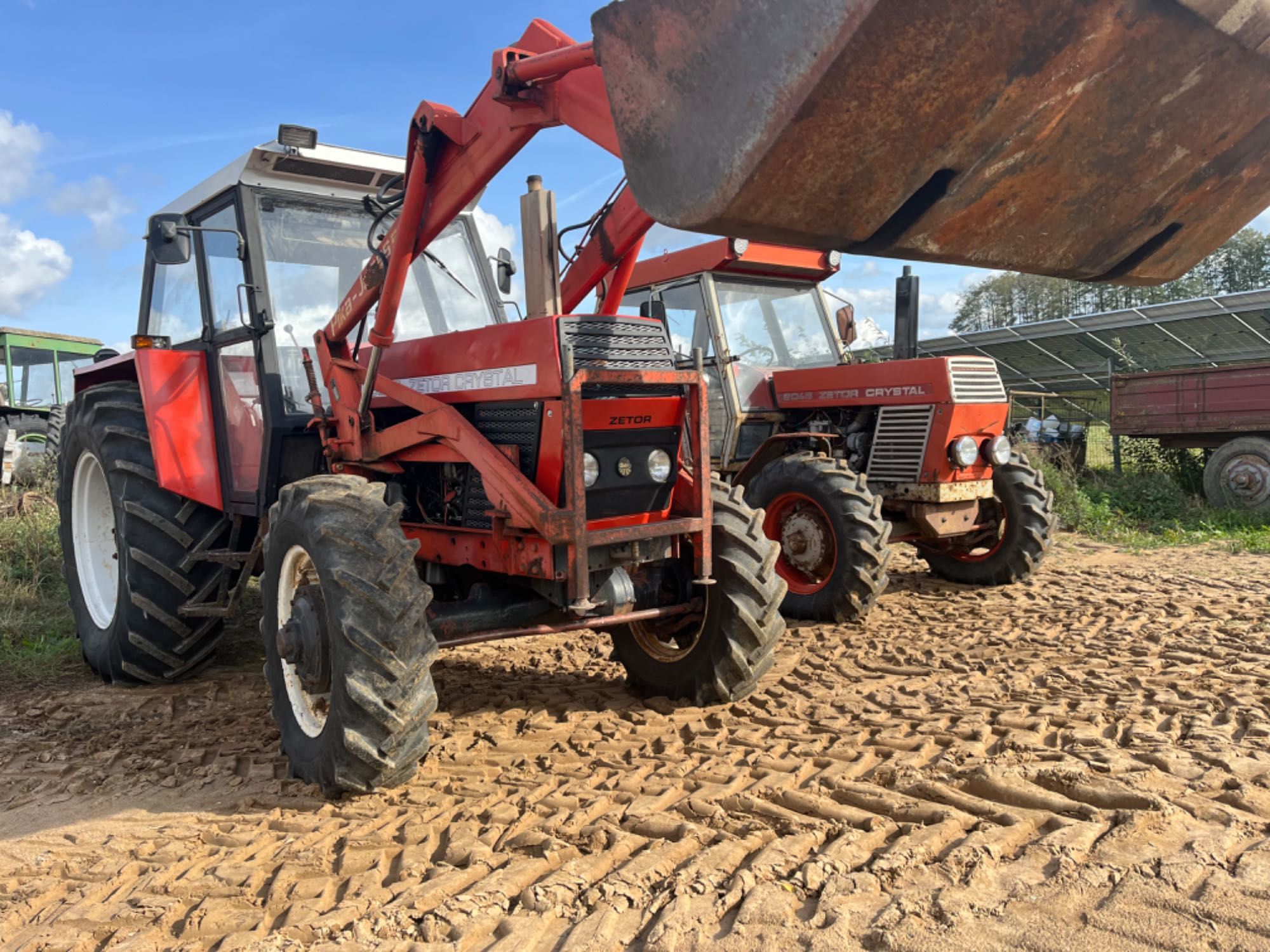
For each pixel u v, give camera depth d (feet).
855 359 24.21
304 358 12.85
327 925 6.80
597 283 12.58
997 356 49.98
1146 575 20.68
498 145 10.11
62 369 43.75
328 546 9.53
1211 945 5.72
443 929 6.67
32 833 9.09
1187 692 11.47
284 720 10.46
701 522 11.17
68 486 16.20
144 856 8.39
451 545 11.71
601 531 10.28
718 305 19.93
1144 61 7.04
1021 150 7.16
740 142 6.42
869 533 16.72
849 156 6.61
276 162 13.07
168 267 15.87
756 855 7.48
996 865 7.00
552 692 13.15
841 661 14.25
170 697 13.76
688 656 12.24
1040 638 15.01
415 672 9.27
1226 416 31.04
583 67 8.88
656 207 7.02
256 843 8.52
